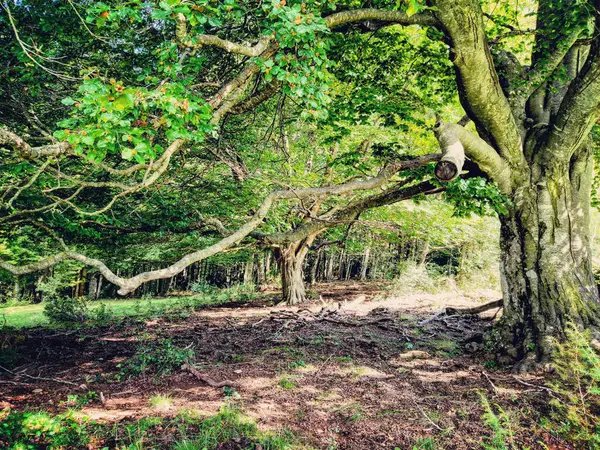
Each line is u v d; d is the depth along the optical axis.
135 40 6.16
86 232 8.12
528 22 9.74
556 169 6.32
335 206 13.94
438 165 4.58
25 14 5.65
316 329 10.05
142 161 3.24
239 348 8.43
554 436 4.04
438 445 4.05
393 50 7.88
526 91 6.90
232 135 9.03
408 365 6.73
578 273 6.29
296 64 3.94
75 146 3.13
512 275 6.55
